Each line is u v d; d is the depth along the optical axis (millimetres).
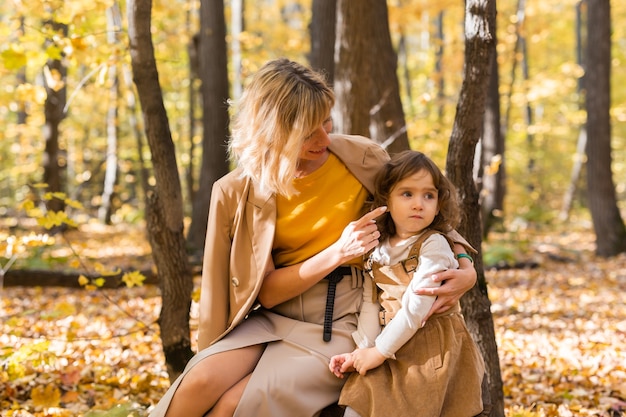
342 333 2504
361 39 5164
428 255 2365
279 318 2588
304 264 2482
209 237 2604
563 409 4094
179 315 3658
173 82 17734
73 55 4148
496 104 12789
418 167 2395
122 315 6691
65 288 8086
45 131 11625
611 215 11414
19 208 4070
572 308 7328
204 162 10438
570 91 21641
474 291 3252
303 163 2576
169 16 10555
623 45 21766
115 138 17062
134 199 24312
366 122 5234
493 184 12977
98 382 4414
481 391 2629
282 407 2336
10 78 14836
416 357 2352
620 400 4336
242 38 10820
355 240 2359
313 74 2434
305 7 18797
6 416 3709
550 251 11891
